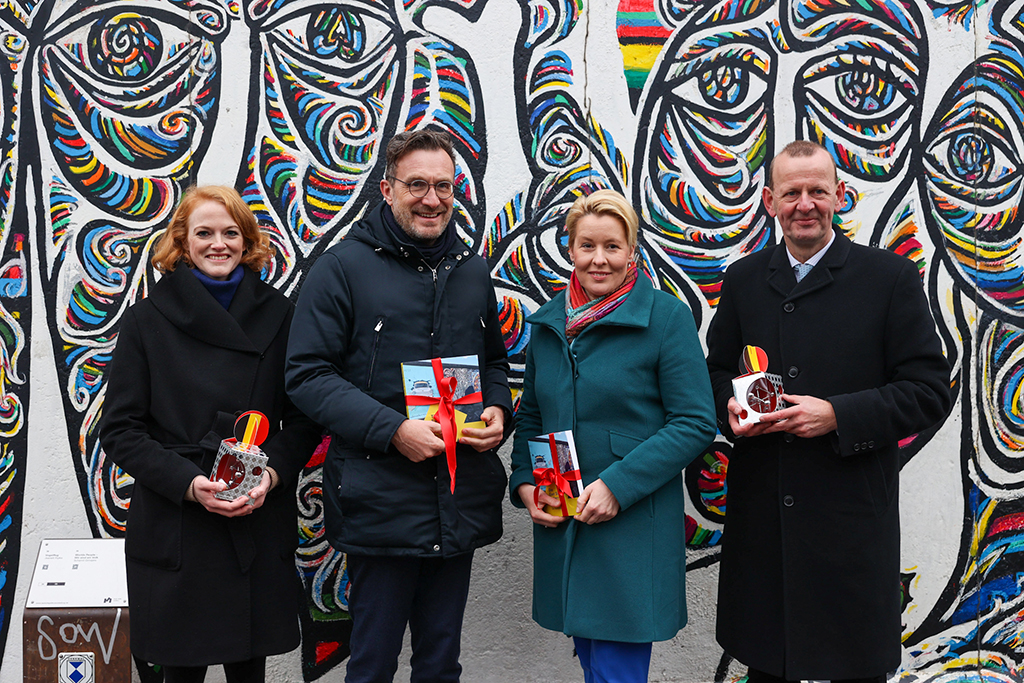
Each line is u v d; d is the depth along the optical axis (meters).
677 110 2.88
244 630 2.14
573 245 2.27
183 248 2.32
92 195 2.73
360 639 2.20
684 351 2.21
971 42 2.91
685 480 2.87
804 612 2.19
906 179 2.90
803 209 2.20
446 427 2.10
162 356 2.20
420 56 2.83
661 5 2.88
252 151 2.78
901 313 2.21
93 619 2.31
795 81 2.90
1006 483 2.92
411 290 2.23
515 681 2.85
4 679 2.68
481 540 2.24
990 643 2.92
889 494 2.23
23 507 2.69
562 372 2.25
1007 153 2.91
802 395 2.23
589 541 2.18
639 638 2.11
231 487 2.08
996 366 2.92
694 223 2.89
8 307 2.70
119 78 2.73
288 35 2.78
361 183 2.81
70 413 2.72
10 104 2.70
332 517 2.21
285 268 2.79
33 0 2.71
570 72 2.86
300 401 2.14
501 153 2.85
